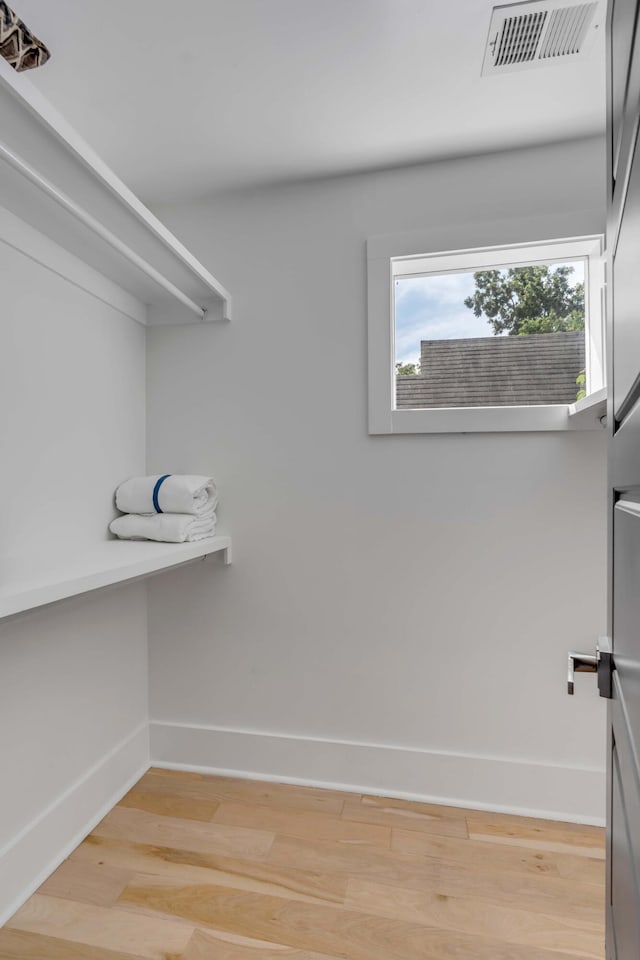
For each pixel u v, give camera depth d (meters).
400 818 1.58
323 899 1.25
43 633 1.37
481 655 1.66
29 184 1.08
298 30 1.14
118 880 1.31
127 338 1.78
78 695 1.51
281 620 1.80
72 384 1.49
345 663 1.75
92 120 1.43
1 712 1.23
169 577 1.88
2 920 1.19
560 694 1.60
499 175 1.63
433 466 1.69
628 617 0.53
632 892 0.49
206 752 1.84
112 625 1.68
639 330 0.44
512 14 1.10
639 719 0.44
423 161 1.66
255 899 1.25
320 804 1.65
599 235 1.56
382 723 1.72
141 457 1.87
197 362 1.86
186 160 1.63
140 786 1.75
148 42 1.17
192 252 1.87
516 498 1.63
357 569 1.74
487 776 1.64
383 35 1.16
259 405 1.81
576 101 1.39
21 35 1.05
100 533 1.63
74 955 1.10
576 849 1.44
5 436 1.24
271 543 1.80
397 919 1.20
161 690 1.88
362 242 1.73
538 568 1.62
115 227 1.28
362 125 1.48
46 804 1.36
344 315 1.75
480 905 1.24
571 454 1.60
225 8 1.09
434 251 1.66
